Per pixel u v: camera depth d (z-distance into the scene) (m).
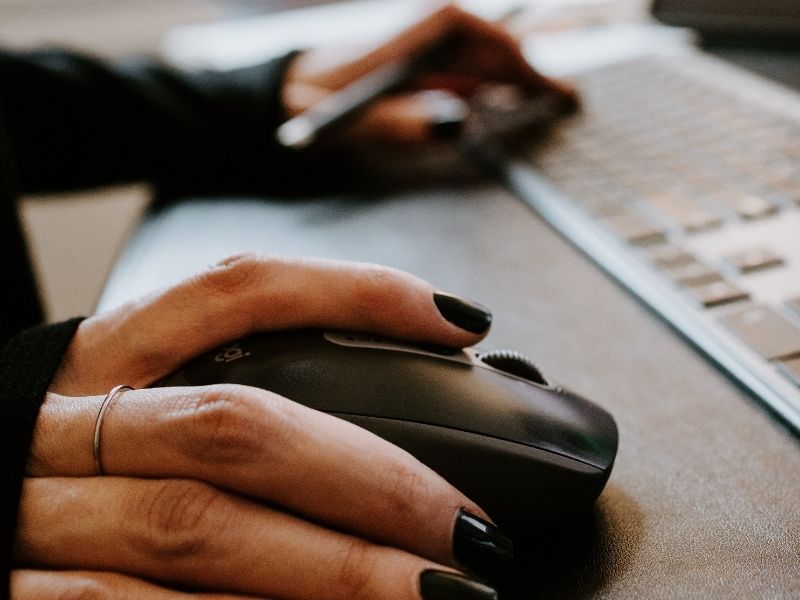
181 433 0.24
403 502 0.23
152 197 0.58
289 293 0.29
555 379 0.33
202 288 0.29
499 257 0.44
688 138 0.54
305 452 0.23
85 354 0.30
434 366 0.27
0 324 0.44
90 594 0.23
